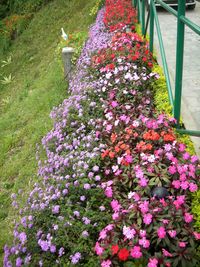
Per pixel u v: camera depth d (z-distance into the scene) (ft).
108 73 15.20
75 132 13.06
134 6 25.90
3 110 29.86
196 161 9.33
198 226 7.96
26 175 16.25
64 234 8.73
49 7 47.06
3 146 20.90
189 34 23.13
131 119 11.96
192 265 7.28
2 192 16.56
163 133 10.39
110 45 18.52
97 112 13.55
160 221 7.82
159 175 8.96
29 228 9.61
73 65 22.21
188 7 31.89
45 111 21.25
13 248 9.60
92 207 9.42
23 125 22.29
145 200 8.42
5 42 47.29
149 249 7.70
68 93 20.15
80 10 40.83
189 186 8.55
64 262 8.29
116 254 7.51
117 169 9.85
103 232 7.95
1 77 40.81
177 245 7.45
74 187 9.90
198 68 17.24
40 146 17.67
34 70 35.27
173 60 17.99
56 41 38.09
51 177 11.39
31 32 45.27
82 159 10.99
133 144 10.76
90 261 7.98
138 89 14.08
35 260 8.68
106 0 31.99
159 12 31.14
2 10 55.42
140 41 18.51
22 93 29.78
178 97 11.38
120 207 8.50
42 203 9.82
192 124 12.31
